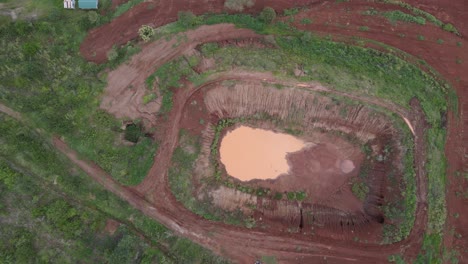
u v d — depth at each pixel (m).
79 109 29.09
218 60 29.12
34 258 26.88
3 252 26.52
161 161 28.86
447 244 29.05
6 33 29.59
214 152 30.59
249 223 28.22
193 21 30.17
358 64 30.11
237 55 29.23
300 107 29.98
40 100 29.05
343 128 30.48
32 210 27.47
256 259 27.83
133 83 29.36
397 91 29.45
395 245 28.12
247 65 28.92
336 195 30.73
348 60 30.16
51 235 27.41
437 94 30.47
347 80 29.19
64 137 28.75
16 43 29.39
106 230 27.91
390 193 29.20
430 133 29.30
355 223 29.36
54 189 28.34
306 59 29.73
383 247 28.09
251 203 29.80
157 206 28.41
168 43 29.89
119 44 30.25
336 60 29.95
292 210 29.88
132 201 28.44
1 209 27.39
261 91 29.38
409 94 29.56
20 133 28.27
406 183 28.53
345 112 29.59
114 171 28.28
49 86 29.27
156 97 29.14
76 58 29.92
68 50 30.06
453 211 29.66
